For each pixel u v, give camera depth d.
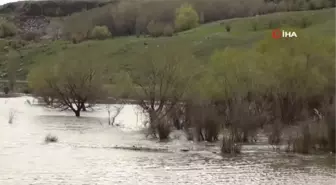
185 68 39.81
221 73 41.19
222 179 20.72
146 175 21.34
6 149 27.86
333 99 39.00
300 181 20.48
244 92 40.16
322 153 27.41
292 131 33.53
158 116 35.50
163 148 28.56
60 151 27.38
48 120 46.06
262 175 21.52
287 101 40.00
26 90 89.69
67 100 52.62
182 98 37.91
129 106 60.91
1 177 20.64
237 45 102.88
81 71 51.84
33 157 25.36
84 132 36.41
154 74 38.69
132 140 31.91
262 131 34.50
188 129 33.38
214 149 28.27
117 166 23.20
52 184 19.55
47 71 53.09
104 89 54.00
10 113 51.56
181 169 22.67
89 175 21.23
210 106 35.03
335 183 20.14
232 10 171.12
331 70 42.66
